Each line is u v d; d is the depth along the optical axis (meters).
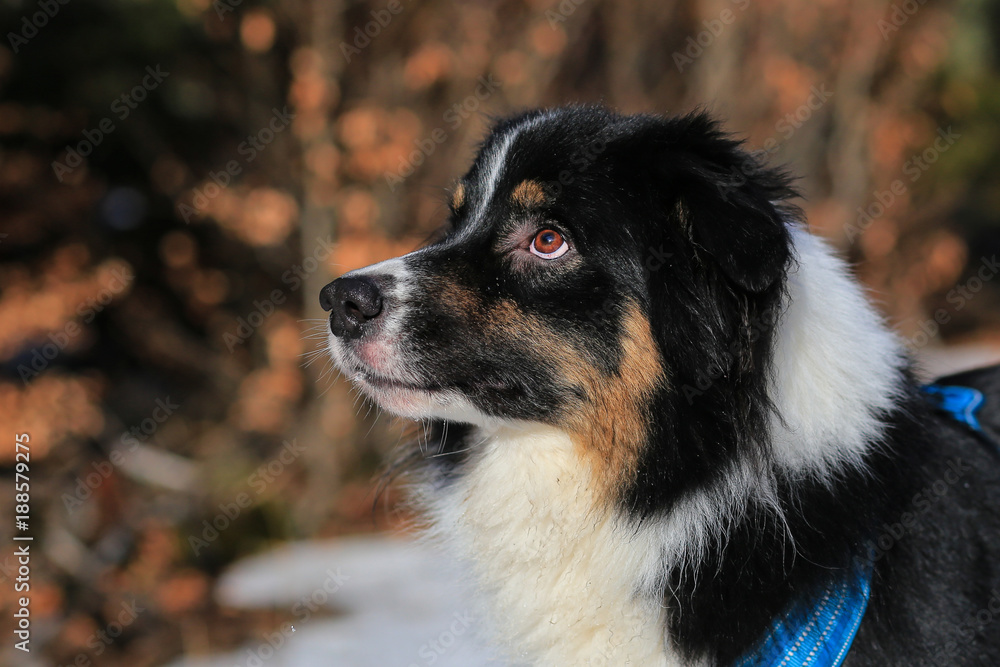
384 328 2.77
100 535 6.00
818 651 2.39
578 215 2.73
